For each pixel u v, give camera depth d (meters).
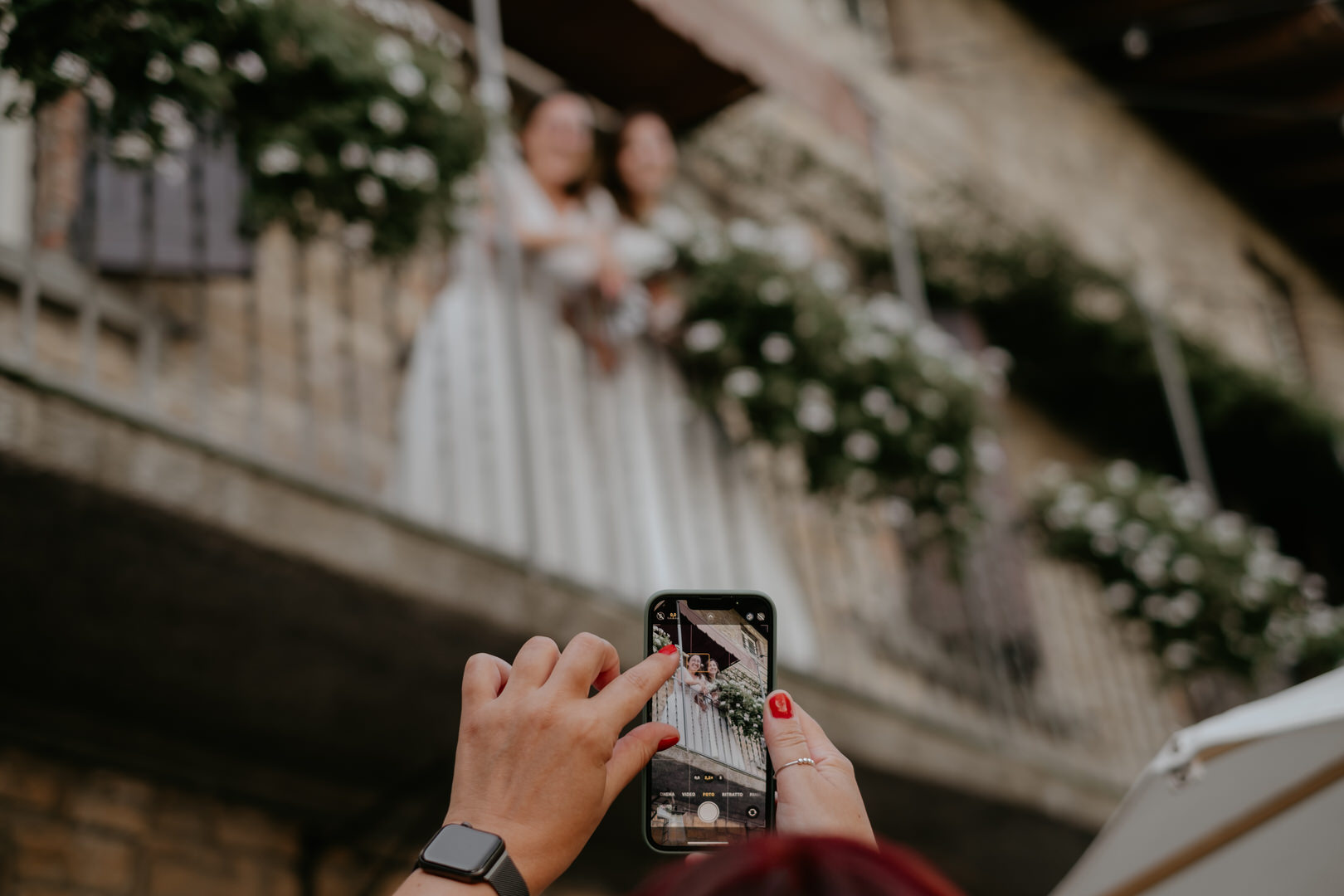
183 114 3.52
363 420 5.02
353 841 4.48
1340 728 2.64
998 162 9.93
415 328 5.38
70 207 4.17
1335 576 10.46
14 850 3.64
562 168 5.83
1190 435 8.49
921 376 5.77
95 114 3.40
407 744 4.30
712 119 6.69
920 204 8.61
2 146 4.16
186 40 3.44
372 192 4.07
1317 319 13.30
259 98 3.89
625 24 5.99
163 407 4.34
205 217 4.14
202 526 3.31
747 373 5.43
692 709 1.39
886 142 8.59
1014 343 8.74
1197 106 12.14
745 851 0.76
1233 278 12.39
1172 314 9.50
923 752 5.08
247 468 3.45
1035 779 5.50
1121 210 11.21
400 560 3.69
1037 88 10.89
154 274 4.13
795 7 8.66
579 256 5.49
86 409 3.18
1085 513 7.32
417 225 4.21
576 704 1.09
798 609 5.56
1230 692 7.97
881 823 5.54
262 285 4.85
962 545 5.83
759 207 7.53
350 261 4.38
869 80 8.99
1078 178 10.85
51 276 4.08
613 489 5.24
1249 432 9.63
